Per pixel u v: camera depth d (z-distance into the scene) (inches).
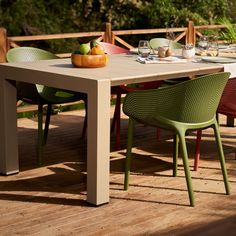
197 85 139.4
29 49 191.2
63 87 144.3
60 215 136.5
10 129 163.5
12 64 161.6
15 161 166.2
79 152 191.5
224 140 209.8
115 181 160.7
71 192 152.1
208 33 402.9
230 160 184.9
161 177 165.5
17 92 177.2
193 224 131.8
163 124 144.3
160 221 133.4
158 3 441.7
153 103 142.8
